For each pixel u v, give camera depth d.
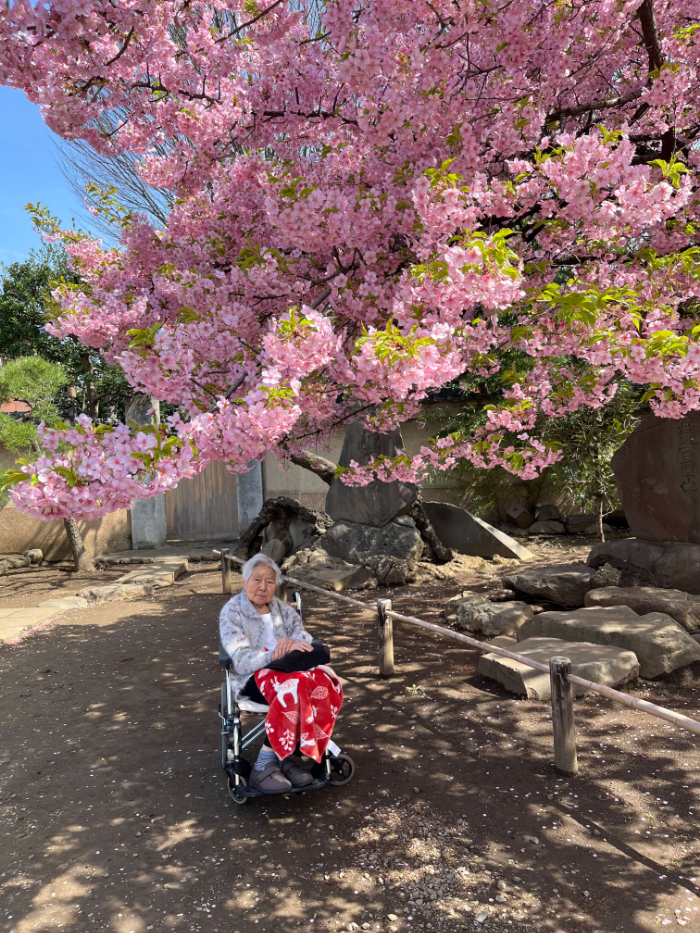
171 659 6.12
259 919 2.49
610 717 4.26
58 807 3.45
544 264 3.76
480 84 4.41
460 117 4.12
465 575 8.82
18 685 5.56
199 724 4.52
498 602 6.77
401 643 6.17
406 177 3.96
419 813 3.21
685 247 4.43
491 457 4.20
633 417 9.80
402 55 3.77
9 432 9.74
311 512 10.46
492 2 3.51
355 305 3.81
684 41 4.29
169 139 4.95
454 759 3.78
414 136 4.09
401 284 3.36
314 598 8.27
